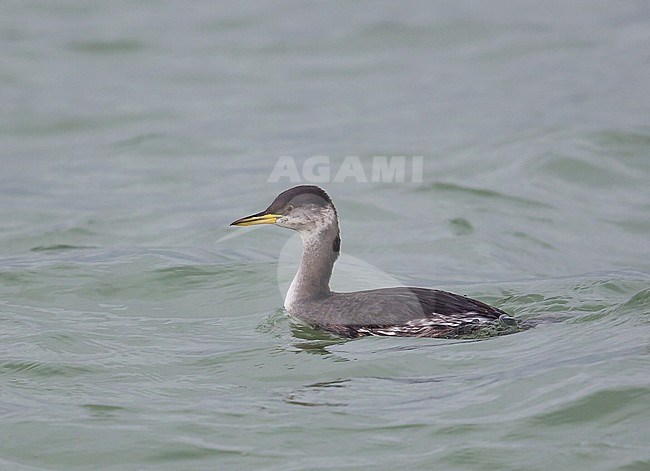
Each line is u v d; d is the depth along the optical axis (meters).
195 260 16.45
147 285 15.23
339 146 23.64
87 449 10.07
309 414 10.54
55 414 10.77
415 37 32.34
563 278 15.57
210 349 12.53
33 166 23.11
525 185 20.66
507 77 28.97
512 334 12.29
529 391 10.67
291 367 11.77
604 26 33.09
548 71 29.28
